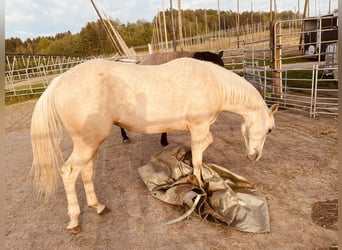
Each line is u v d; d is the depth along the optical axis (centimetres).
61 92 237
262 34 3378
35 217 300
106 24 1329
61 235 264
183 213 285
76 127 239
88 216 291
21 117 920
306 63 1477
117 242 247
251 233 247
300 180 336
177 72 265
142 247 238
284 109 695
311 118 594
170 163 333
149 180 337
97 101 238
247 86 301
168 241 243
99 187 354
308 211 274
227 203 267
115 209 300
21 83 1670
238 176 310
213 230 255
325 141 459
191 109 269
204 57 549
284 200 295
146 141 543
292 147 443
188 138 540
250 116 307
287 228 251
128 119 258
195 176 301
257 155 320
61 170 247
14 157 525
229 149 458
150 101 255
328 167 366
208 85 272
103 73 244
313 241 233
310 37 1675
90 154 252
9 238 265
